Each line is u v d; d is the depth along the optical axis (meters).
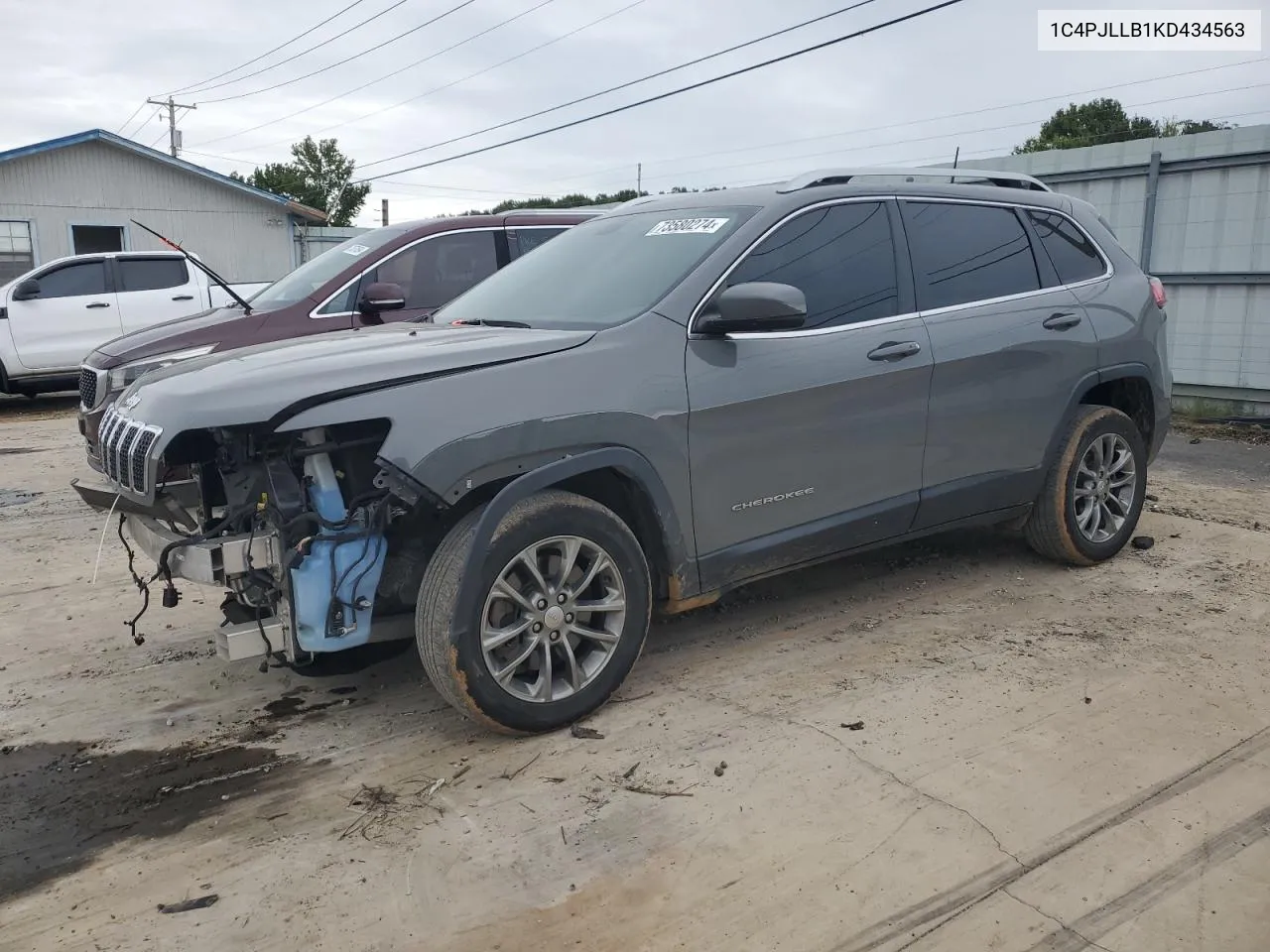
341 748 3.57
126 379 6.46
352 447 3.42
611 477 3.80
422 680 4.16
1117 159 11.53
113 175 23.19
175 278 14.20
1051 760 3.31
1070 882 2.69
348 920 2.61
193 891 2.76
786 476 4.07
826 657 4.22
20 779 3.40
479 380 3.40
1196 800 3.06
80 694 4.08
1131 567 5.36
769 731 3.56
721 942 2.49
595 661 3.66
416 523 3.56
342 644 3.37
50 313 13.34
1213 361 11.01
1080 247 5.30
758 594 5.07
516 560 3.39
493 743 3.54
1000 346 4.69
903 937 2.49
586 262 4.46
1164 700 3.74
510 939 2.52
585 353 3.62
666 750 3.45
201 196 24.30
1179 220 11.11
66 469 9.01
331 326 6.92
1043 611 4.72
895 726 3.57
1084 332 5.07
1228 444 9.45
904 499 4.47
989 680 3.95
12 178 22.12
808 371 4.06
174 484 3.62
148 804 3.23
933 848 2.84
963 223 4.82
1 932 2.61
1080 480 5.18
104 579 5.61
